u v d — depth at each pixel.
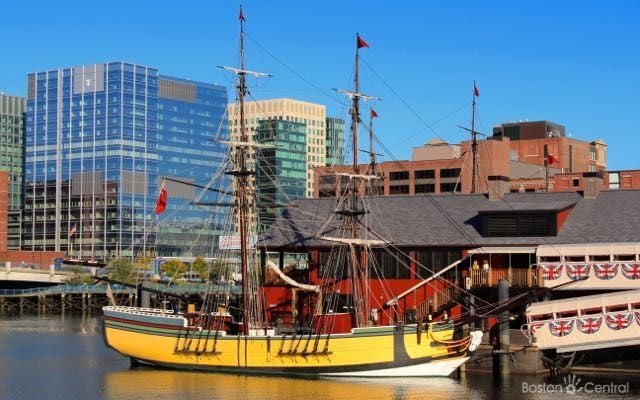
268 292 89.69
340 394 69.25
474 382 74.00
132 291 181.00
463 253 85.06
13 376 79.38
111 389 72.31
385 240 86.44
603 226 84.56
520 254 85.06
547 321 76.81
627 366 79.31
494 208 87.56
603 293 81.00
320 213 93.88
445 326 76.44
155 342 82.00
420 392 69.81
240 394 69.56
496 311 76.81
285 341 77.69
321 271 89.12
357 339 76.38
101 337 116.69
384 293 86.44
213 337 79.88
